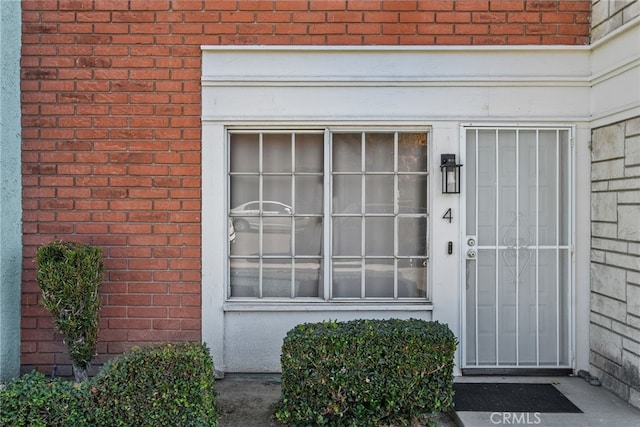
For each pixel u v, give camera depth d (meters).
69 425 3.27
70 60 4.31
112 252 4.34
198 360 3.38
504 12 4.36
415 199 4.51
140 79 4.34
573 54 4.36
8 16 4.09
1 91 4.01
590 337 4.38
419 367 3.43
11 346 4.18
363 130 4.45
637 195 3.75
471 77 4.35
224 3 4.34
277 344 4.40
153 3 4.32
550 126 4.40
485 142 4.45
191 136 4.36
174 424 3.28
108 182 4.34
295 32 4.36
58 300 3.76
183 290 4.36
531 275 4.48
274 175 4.53
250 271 4.53
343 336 3.43
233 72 4.36
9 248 4.14
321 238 4.51
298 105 4.38
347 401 3.42
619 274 3.96
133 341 4.35
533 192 4.46
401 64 4.38
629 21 3.79
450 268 4.38
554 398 3.93
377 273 4.51
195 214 4.36
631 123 3.82
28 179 4.31
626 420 3.55
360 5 4.36
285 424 3.55
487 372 4.42
